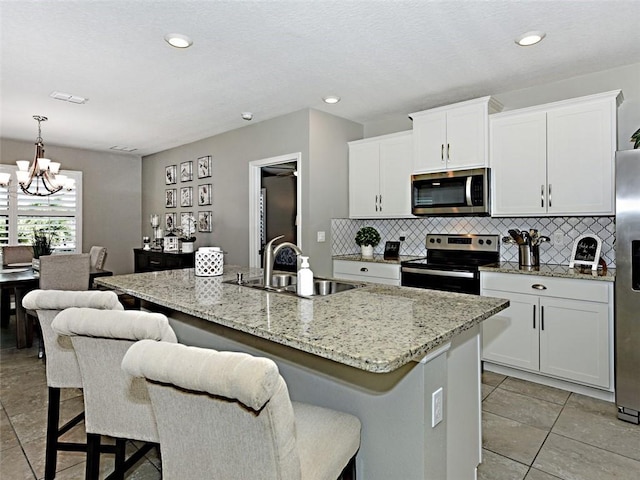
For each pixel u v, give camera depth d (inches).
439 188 144.6
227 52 108.2
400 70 121.2
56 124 182.7
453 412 61.9
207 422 37.4
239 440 36.0
